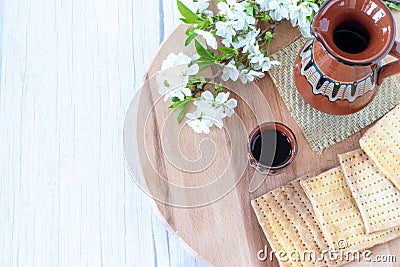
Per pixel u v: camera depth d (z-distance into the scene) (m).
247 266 0.81
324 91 0.80
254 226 0.82
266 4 0.82
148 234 0.94
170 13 0.99
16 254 0.94
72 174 0.96
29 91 0.98
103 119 0.97
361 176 0.82
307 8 0.81
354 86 0.78
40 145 0.96
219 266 0.81
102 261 0.94
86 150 0.96
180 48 0.86
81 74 0.98
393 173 0.81
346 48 0.77
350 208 0.81
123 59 0.98
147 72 0.86
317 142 0.84
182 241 0.82
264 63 0.83
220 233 0.82
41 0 1.00
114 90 0.98
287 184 0.83
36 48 0.99
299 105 0.85
